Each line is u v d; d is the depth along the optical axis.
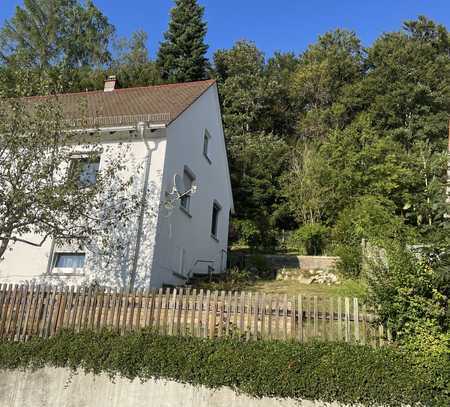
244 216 26.08
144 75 29.83
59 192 8.41
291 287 13.26
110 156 11.03
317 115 35.03
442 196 7.42
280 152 29.56
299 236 21.16
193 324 7.45
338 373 6.34
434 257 6.96
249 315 7.30
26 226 9.48
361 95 34.75
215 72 39.00
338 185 22.28
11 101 8.91
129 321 7.70
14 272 11.78
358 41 43.38
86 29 35.72
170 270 12.41
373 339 6.79
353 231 16.94
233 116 34.59
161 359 6.93
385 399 6.13
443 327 6.60
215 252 17.50
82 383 7.16
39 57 32.34
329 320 7.05
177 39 33.38
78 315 7.94
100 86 27.45
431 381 6.17
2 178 8.52
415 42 38.59
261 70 42.16
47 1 34.78
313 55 42.12
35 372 7.42
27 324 8.07
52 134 9.01
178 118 13.42
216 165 18.19
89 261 11.43
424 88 32.09
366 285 8.27
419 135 29.67
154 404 6.78
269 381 6.43
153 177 11.90
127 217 10.98
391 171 20.47
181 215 13.66
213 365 6.74
